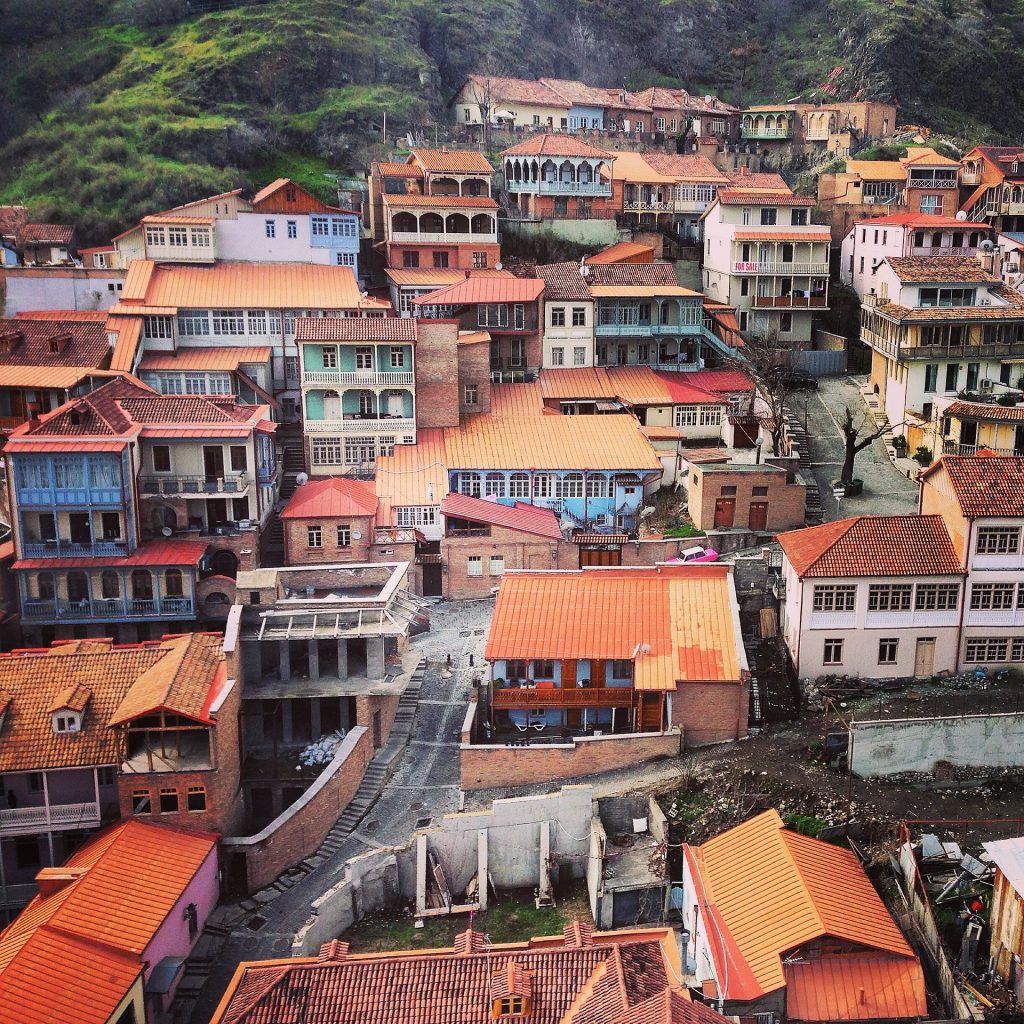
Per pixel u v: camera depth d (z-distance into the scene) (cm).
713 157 13925
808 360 9800
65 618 6494
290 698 5769
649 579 5906
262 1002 3578
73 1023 3712
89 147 12188
